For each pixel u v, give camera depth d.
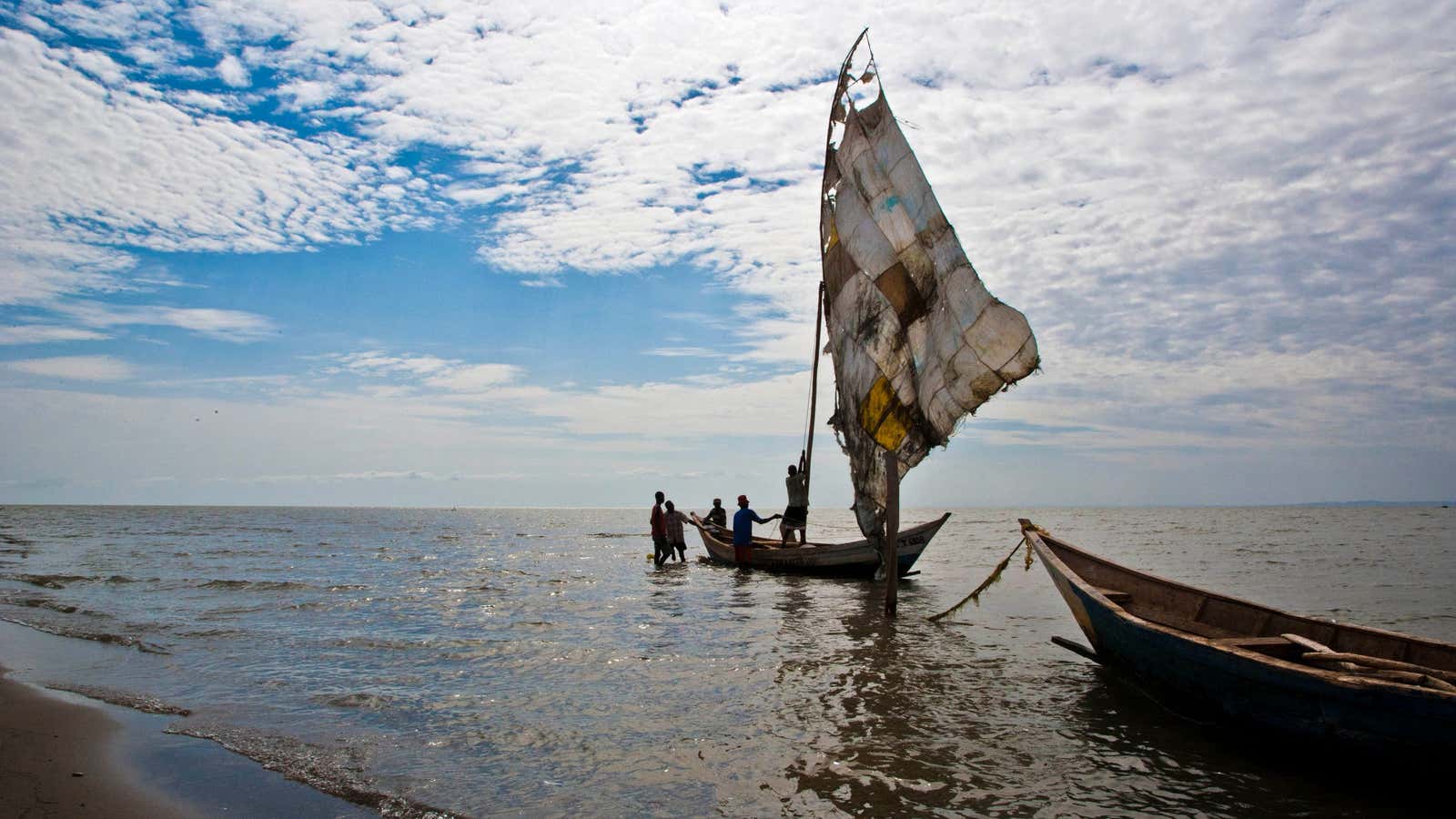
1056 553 10.66
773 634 12.07
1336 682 5.92
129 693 8.68
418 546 38.28
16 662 10.14
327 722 7.67
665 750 6.86
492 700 8.45
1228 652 6.75
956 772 6.36
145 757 6.61
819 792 5.95
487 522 93.19
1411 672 6.35
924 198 13.15
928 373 13.07
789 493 21.19
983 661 10.20
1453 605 15.51
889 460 13.27
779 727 7.48
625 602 15.92
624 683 9.13
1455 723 5.34
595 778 6.21
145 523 70.56
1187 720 7.58
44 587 18.41
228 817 5.43
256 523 74.69
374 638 11.89
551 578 20.94
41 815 5.35
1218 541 42.88
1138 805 5.76
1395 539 45.91
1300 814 5.63
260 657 10.60
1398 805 5.79
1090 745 7.00
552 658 10.46
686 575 21.33
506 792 5.92
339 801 5.75
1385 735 5.73
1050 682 9.09
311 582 19.58
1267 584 19.70
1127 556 30.73
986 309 12.27
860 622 13.10
